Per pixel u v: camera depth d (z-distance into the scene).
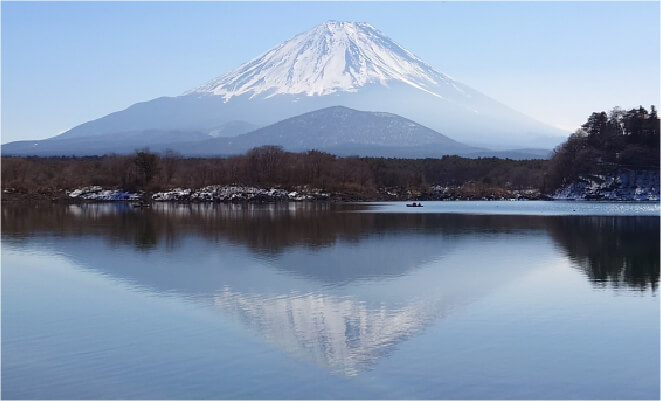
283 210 156.62
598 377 31.50
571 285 52.69
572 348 35.56
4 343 36.84
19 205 179.75
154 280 55.28
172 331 38.97
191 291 50.53
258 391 29.98
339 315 42.72
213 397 29.33
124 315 42.94
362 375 31.78
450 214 142.62
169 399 29.12
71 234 93.69
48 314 43.34
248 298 47.91
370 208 168.75
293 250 74.69
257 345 36.16
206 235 91.44
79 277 57.03
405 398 29.22
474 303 46.06
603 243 82.19
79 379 31.42
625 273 58.47
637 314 42.75
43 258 68.81
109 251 74.12
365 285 52.75
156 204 190.38
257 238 87.50
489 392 29.89
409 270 60.16
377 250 74.50
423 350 35.22
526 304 45.69
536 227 106.19
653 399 29.14
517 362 33.41
